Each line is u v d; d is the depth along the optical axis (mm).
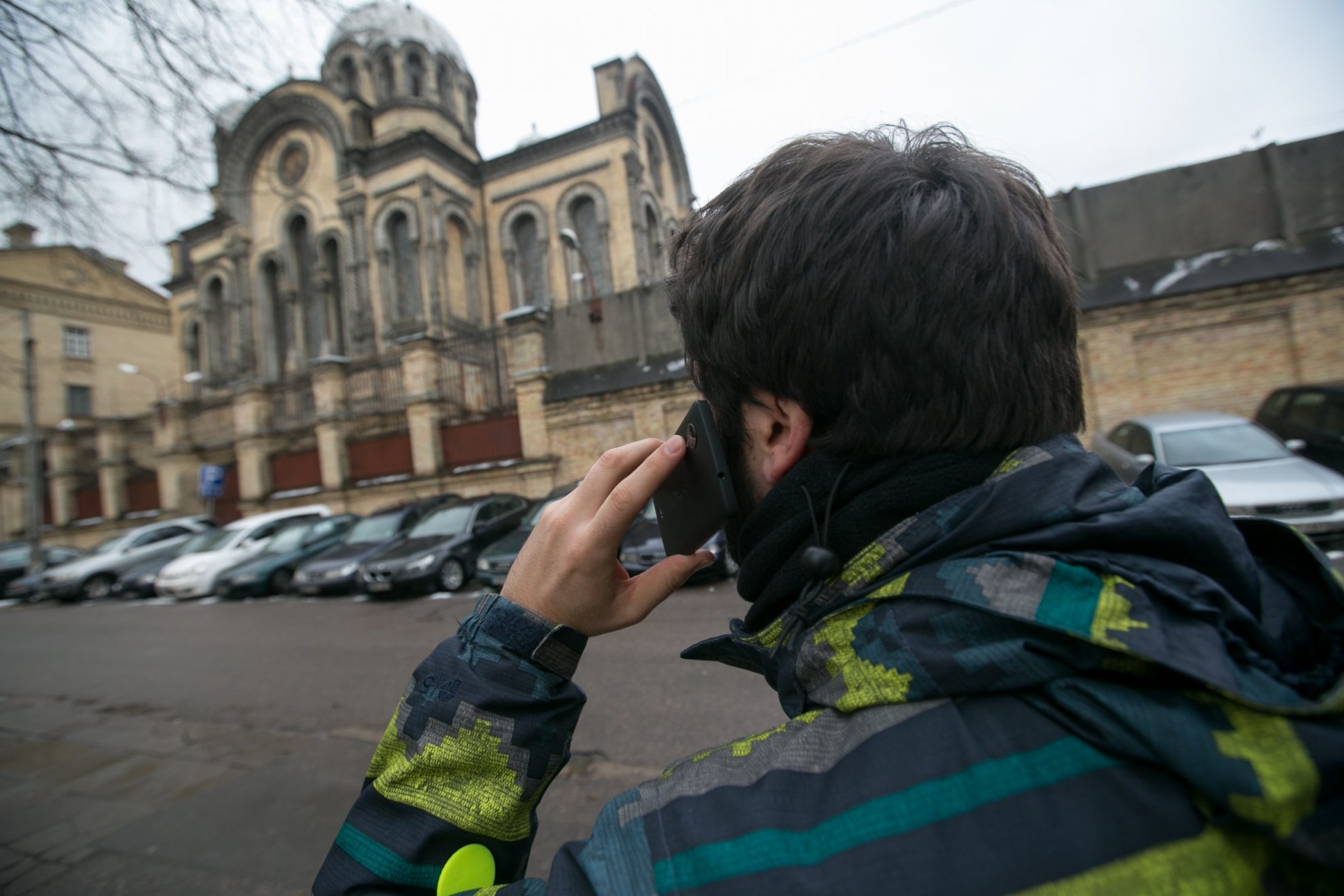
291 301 23094
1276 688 409
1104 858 394
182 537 15711
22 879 2756
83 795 3582
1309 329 9367
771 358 582
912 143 628
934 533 526
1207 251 10594
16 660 7949
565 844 548
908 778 446
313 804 3277
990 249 531
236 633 8125
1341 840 358
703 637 5500
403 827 626
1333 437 7324
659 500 747
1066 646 453
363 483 15023
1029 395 534
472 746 627
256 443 17094
